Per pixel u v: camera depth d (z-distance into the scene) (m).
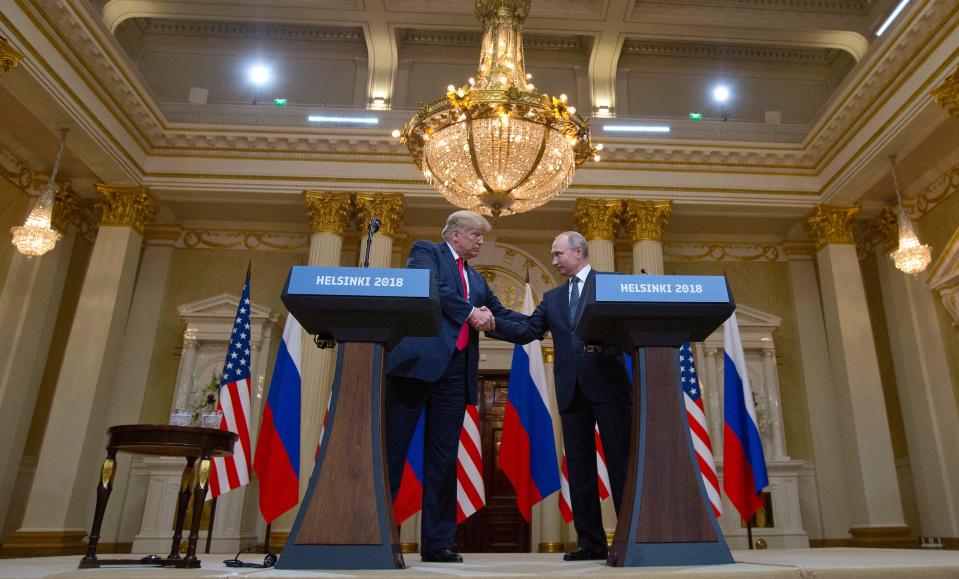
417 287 1.90
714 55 10.84
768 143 9.42
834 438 9.54
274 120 9.61
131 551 8.45
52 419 7.98
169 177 9.19
